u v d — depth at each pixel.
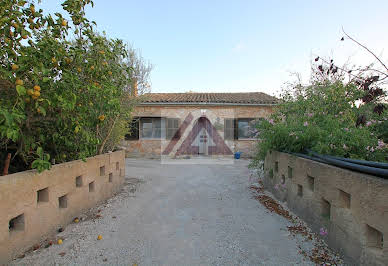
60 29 3.11
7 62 2.69
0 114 2.17
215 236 3.32
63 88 2.79
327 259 2.71
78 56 3.10
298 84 5.87
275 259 2.72
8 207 2.49
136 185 6.40
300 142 4.00
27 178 2.76
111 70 4.09
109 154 5.19
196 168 9.40
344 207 2.70
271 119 5.45
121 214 4.14
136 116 12.62
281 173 4.91
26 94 2.46
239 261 2.68
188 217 4.04
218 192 5.71
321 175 3.17
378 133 3.97
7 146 3.05
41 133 3.25
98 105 3.55
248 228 3.59
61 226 3.43
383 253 2.07
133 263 2.62
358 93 4.18
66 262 2.60
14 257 2.58
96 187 4.55
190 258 2.74
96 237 3.22
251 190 5.91
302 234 3.36
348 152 3.32
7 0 2.53
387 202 2.03
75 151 4.09
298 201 3.98
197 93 15.81
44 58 2.71
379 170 2.16
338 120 4.04
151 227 3.61
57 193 3.34
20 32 2.58
